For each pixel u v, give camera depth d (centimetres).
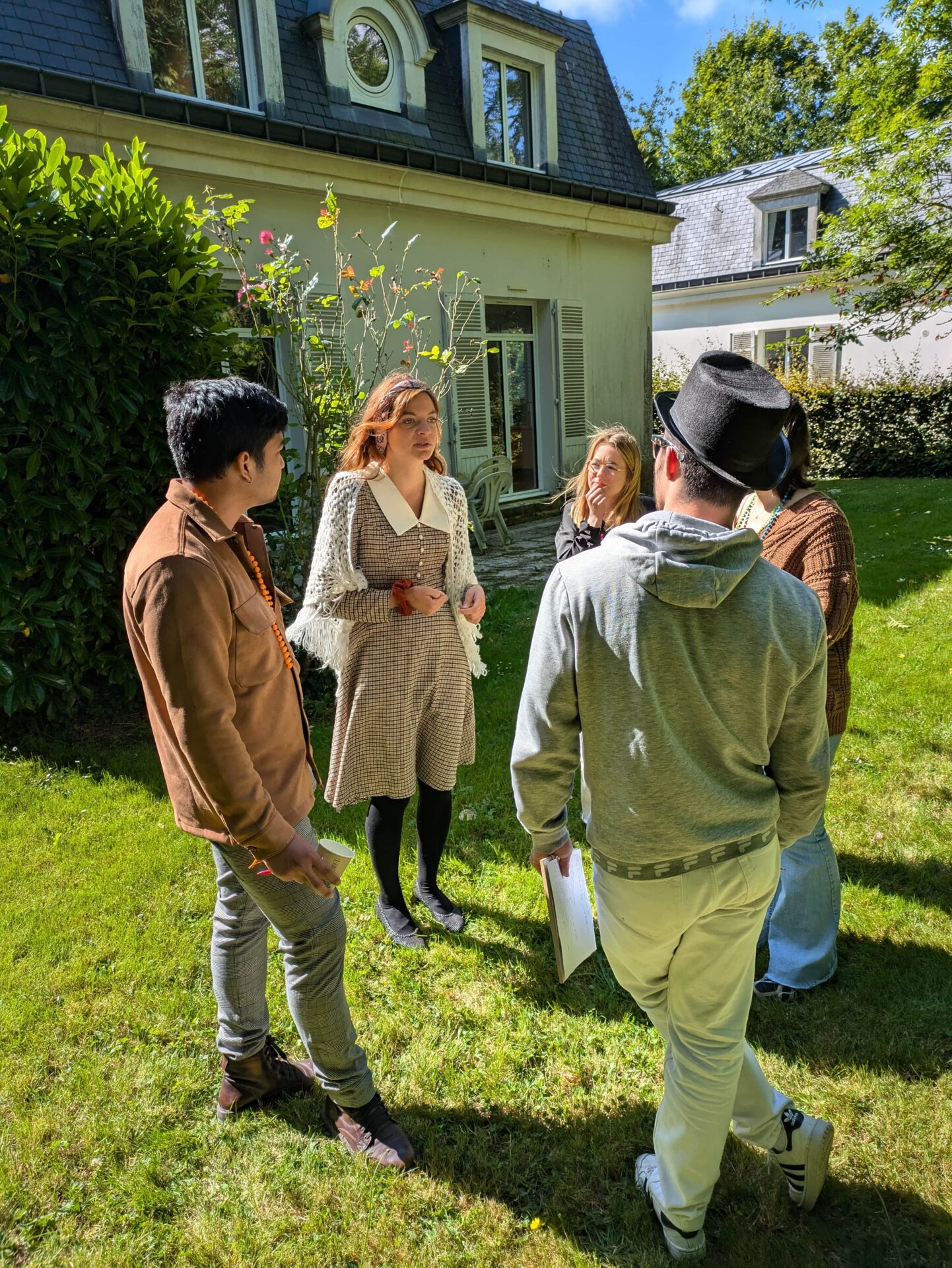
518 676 530
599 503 303
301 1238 176
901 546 825
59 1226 179
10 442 409
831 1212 181
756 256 1897
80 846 329
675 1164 162
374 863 277
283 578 503
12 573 407
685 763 141
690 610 134
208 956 266
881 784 364
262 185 757
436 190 896
